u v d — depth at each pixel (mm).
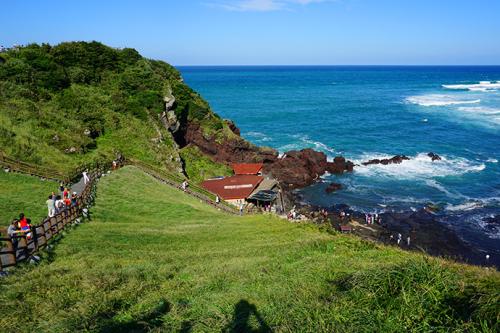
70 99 45688
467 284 8242
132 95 54500
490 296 7207
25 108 39000
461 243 36031
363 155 68562
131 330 8836
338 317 8039
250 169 55844
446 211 43625
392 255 15930
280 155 69000
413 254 16438
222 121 68062
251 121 101500
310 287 10688
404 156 64938
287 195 51719
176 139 60812
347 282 10047
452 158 64688
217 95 162750
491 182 52656
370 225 40906
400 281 8656
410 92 164750
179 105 60844
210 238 21438
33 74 45250
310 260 14672
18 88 41469
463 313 7273
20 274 13078
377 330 7348
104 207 25797
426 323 7180
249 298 10344
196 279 12828
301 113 112500
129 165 39125
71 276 12898
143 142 46062
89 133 41906
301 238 21000
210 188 46656
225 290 11461
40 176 28672
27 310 10094
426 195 49156
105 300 10578
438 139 77000
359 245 18047
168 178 39531
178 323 8984
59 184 28016
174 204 30484
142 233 21016
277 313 8977
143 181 35312
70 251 16406
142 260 15789
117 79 55688
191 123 62656
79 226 20516
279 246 18625
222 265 14672
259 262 14922
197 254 17188
